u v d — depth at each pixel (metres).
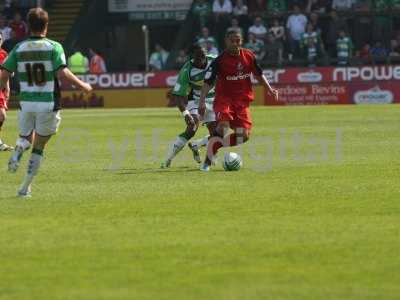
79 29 126.50
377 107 97.88
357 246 26.88
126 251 26.61
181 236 28.53
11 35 119.38
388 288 22.56
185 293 22.20
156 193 37.25
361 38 120.50
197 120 46.62
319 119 80.56
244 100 43.94
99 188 38.91
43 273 24.28
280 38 116.94
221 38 121.50
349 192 36.88
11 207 34.09
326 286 22.73
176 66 119.00
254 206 33.81
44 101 35.44
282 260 25.34
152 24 128.62
